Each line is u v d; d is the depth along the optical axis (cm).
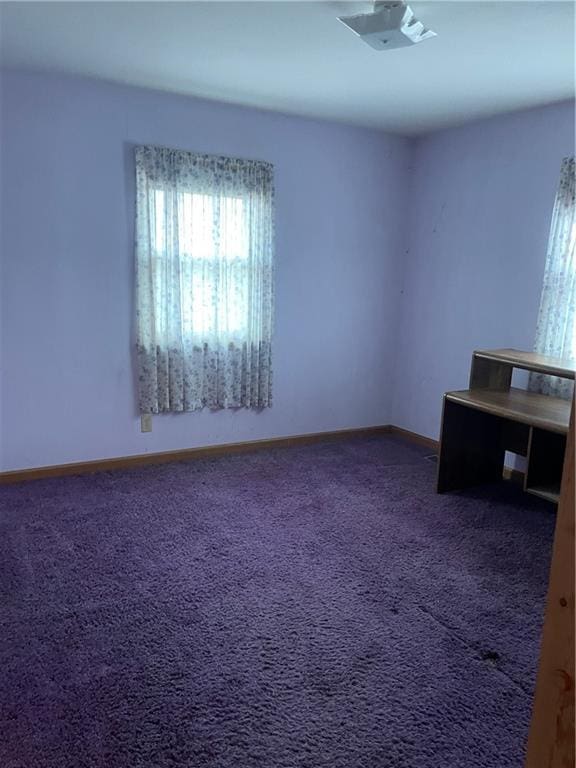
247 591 240
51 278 336
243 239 382
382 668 197
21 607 224
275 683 188
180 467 382
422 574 258
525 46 251
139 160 342
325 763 159
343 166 417
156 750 161
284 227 404
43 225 329
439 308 430
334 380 450
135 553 268
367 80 305
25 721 169
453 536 295
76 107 325
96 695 180
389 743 166
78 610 223
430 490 356
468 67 279
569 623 80
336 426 459
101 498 328
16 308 330
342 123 405
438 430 439
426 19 225
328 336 439
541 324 347
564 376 290
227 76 307
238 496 338
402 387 471
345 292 439
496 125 373
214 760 158
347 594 241
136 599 232
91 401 360
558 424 278
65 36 255
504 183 372
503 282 379
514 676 196
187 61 286
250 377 405
